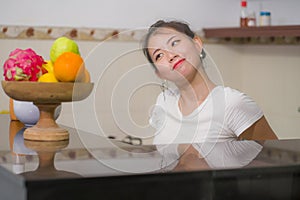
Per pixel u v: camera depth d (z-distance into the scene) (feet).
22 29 11.32
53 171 3.59
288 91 11.98
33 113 6.45
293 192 3.79
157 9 12.37
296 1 11.85
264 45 12.59
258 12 12.78
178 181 3.54
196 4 12.72
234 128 5.94
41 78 5.25
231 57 13.10
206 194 3.60
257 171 3.70
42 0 11.43
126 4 12.10
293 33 10.68
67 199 3.34
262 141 5.10
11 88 5.16
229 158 4.07
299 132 11.67
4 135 5.75
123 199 3.44
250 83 13.03
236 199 3.66
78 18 11.75
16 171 3.59
